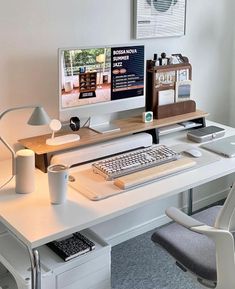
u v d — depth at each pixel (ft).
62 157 6.73
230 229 5.66
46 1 7.02
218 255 5.43
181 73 8.36
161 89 8.17
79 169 6.81
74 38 7.47
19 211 5.58
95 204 5.77
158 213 9.75
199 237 6.20
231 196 5.25
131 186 6.19
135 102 7.78
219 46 9.78
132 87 7.66
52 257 6.26
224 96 10.30
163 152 7.12
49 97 7.43
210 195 10.68
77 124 7.41
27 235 5.08
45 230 5.18
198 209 10.51
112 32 7.92
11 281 7.34
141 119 8.18
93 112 7.25
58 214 5.52
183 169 6.76
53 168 5.83
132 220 9.32
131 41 8.23
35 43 7.07
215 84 10.01
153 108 8.20
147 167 6.70
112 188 6.16
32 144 6.96
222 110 10.37
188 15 8.96
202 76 9.68
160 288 7.90
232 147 7.61
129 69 7.51
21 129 7.25
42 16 7.03
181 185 6.31
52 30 7.19
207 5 9.25
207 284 5.74
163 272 8.34
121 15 7.96
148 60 8.20
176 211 5.85
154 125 7.88
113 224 9.04
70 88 6.86
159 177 6.48
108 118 8.12
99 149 7.07
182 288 7.89
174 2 8.57
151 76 8.05
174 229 6.39
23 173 5.97
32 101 7.26
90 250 6.43
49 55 7.26
